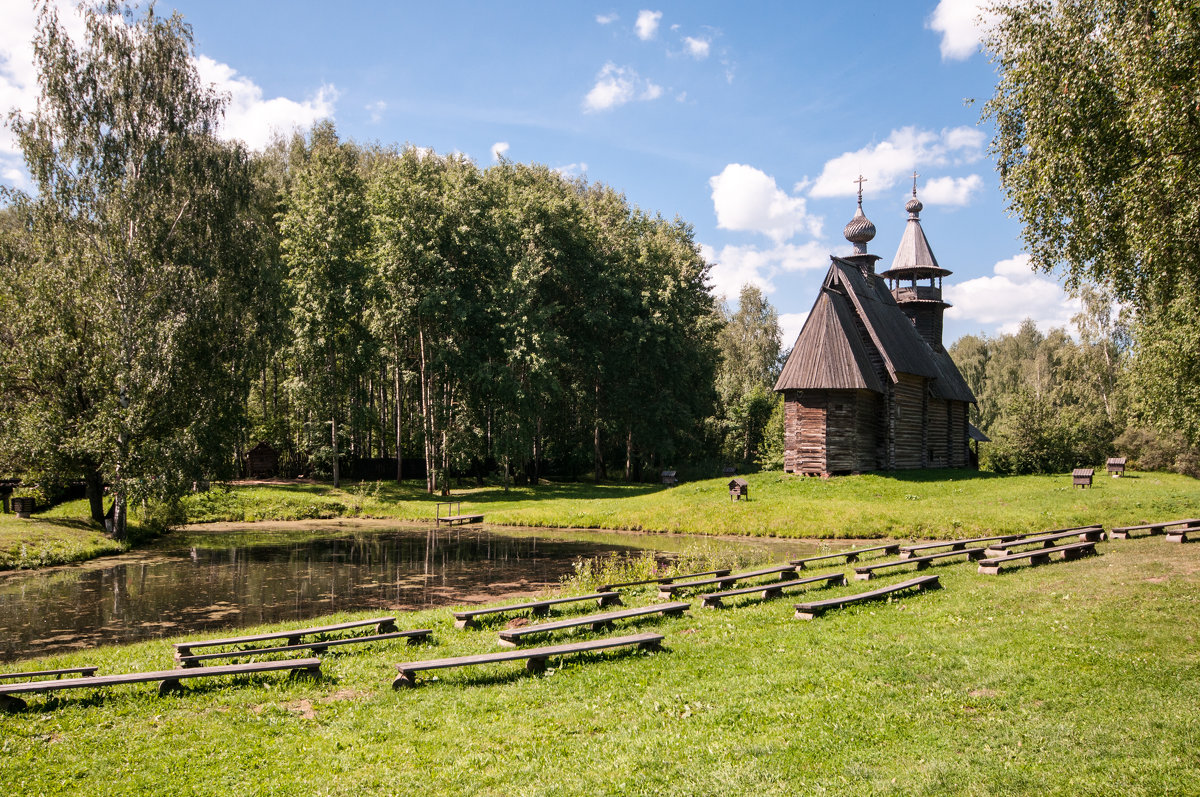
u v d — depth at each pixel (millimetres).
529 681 9672
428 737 7828
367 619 13766
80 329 28141
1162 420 36125
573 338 57844
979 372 98250
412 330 48688
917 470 39156
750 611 13352
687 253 62938
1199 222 11109
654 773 6664
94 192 28781
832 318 37875
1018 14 13242
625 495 47188
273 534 31344
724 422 64688
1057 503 28641
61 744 7816
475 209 47781
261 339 37625
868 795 6086
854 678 9078
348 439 49281
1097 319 60156
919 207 50531
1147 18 11398
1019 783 6215
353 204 46438
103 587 19375
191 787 6770
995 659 9594
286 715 8641
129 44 29953
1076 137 12531
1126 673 8820
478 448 48281
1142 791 5996
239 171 35062
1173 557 16469
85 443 26562
